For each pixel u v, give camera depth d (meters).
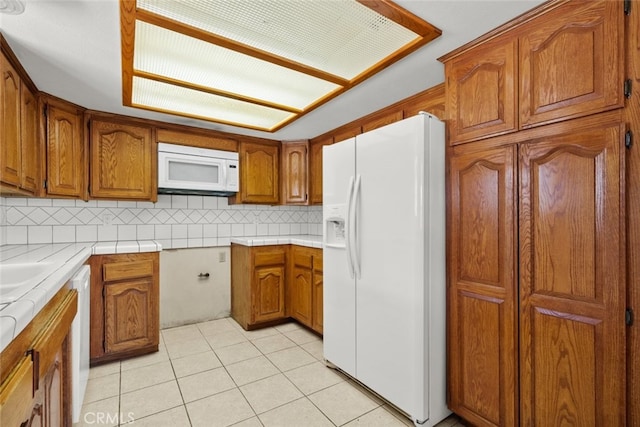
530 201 1.34
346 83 2.00
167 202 3.10
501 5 1.29
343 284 2.07
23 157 1.80
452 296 1.65
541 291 1.31
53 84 1.97
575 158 1.21
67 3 1.22
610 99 1.12
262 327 3.07
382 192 1.78
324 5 1.30
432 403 1.62
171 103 2.37
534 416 1.33
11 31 1.40
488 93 1.50
